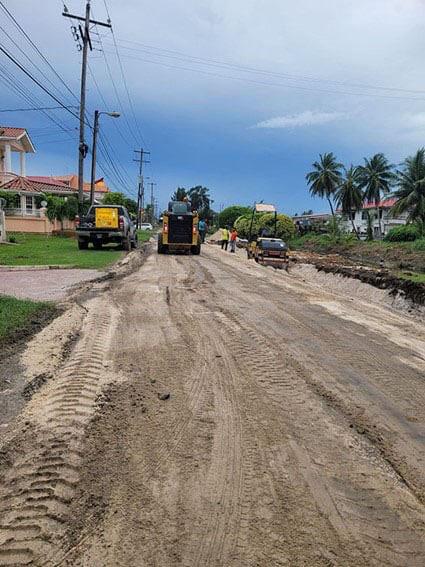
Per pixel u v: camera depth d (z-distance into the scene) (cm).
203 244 3847
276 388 505
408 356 668
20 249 2089
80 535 269
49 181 5362
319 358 627
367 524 288
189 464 347
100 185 7544
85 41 2667
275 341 699
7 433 384
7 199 3525
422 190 4997
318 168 7050
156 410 437
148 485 319
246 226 4903
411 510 306
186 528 277
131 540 266
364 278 1742
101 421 410
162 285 1205
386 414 456
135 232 2656
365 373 576
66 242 2666
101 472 332
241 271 1711
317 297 1195
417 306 1280
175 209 2447
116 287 1137
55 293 1005
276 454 367
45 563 248
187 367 560
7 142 3841
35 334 673
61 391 470
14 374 514
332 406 467
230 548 262
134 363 567
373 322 916
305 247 4903
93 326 738
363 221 8325
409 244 3978
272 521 287
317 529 281
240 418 427
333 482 332
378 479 340
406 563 257
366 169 6481
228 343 670
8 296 914
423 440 407
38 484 314
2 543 261
